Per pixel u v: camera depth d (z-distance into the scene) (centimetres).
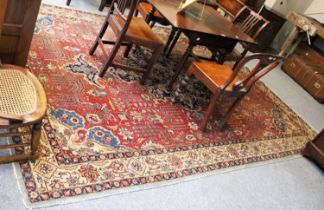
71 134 199
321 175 265
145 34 258
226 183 214
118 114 233
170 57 348
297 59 438
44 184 162
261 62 221
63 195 161
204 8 321
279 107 350
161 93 279
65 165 178
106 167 188
